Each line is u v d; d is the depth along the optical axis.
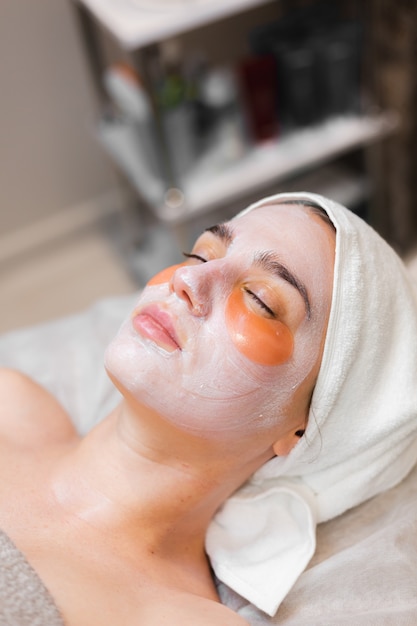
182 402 0.85
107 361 0.87
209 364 0.84
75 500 0.93
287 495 0.97
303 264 0.87
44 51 1.95
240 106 1.74
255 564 0.95
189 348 0.84
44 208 2.22
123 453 0.94
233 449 0.90
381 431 0.91
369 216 2.04
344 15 1.87
